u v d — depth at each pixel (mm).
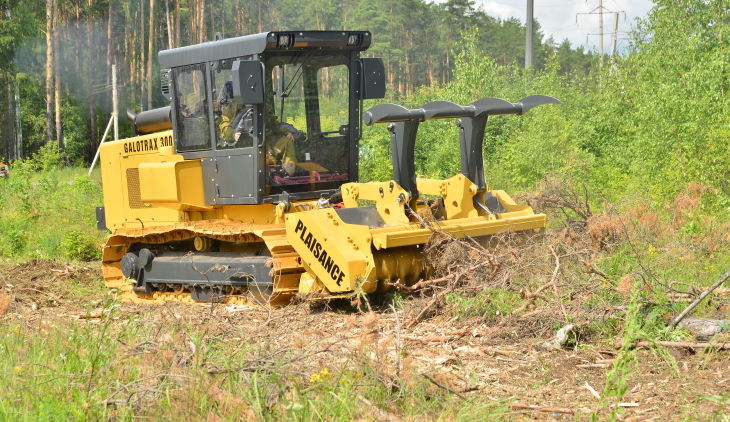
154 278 9086
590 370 5246
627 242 7586
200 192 8398
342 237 7039
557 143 15609
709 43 15102
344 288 6914
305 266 7305
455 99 17938
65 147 44594
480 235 7594
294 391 4324
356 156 8602
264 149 7805
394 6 61938
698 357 5316
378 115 7070
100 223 10484
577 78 23703
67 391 4430
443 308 6875
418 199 7707
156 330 5953
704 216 9602
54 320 6816
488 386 4988
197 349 4902
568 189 9367
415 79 62000
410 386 4637
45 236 13367
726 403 4160
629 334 4199
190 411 4098
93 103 46094
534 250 7078
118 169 9836
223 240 8383
